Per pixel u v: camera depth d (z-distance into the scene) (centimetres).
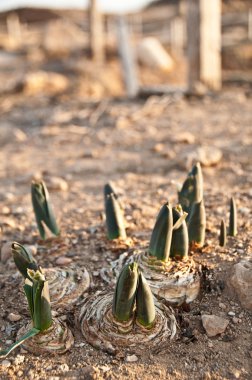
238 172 560
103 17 3102
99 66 1841
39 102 1246
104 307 286
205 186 516
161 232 297
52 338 270
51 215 372
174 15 2775
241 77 1406
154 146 695
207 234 379
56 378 253
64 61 1958
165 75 1967
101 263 351
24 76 1564
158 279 303
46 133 877
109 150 731
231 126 807
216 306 306
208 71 1159
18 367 261
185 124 854
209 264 333
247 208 431
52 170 639
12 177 621
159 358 265
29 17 3509
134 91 1317
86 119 980
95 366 260
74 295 310
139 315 269
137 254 329
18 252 294
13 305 314
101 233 397
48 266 351
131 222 419
